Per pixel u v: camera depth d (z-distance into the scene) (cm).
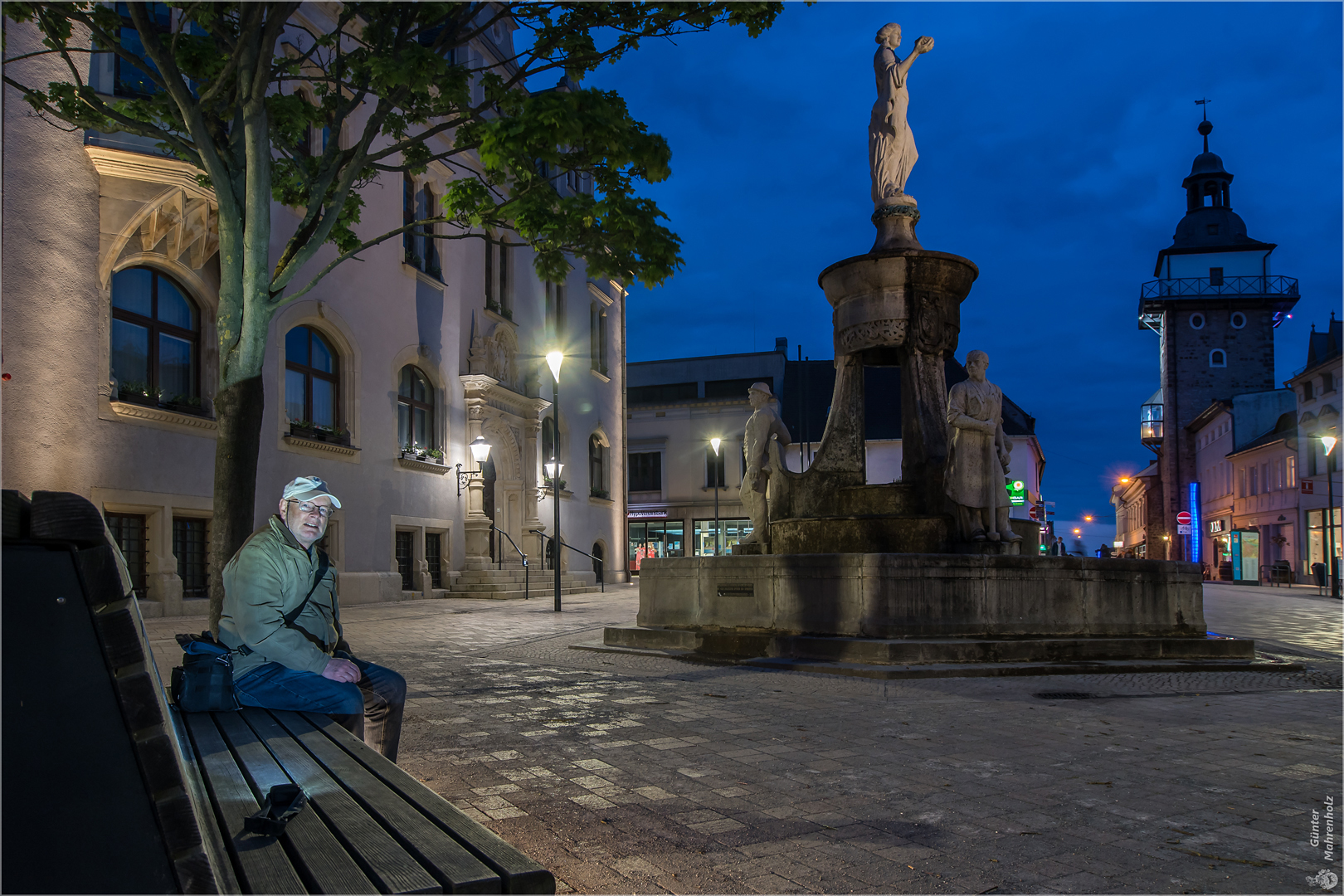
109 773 141
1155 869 344
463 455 2488
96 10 714
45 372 1318
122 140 1399
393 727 373
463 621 1572
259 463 1705
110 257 1403
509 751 537
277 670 337
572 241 750
